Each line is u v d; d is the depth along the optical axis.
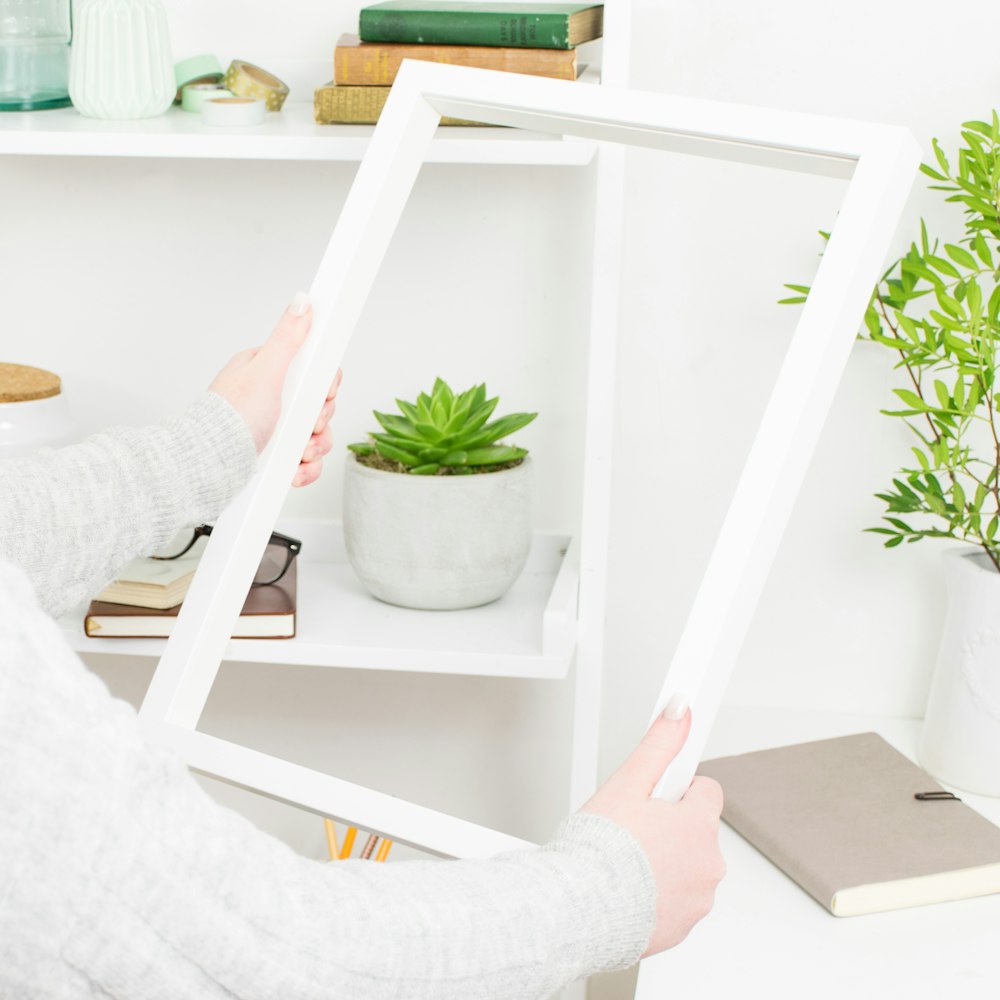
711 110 0.78
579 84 0.82
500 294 1.35
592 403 1.22
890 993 0.95
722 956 0.99
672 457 1.37
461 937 0.58
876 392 1.33
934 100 1.25
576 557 1.33
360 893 0.57
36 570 0.73
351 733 1.51
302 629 1.20
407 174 0.91
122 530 0.76
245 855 0.54
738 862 1.12
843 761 1.24
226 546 0.84
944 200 1.26
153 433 0.80
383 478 1.20
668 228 1.31
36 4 1.20
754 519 0.71
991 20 1.23
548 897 0.61
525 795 1.51
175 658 0.84
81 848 0.49
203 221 1.34
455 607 1.24
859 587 1.39
